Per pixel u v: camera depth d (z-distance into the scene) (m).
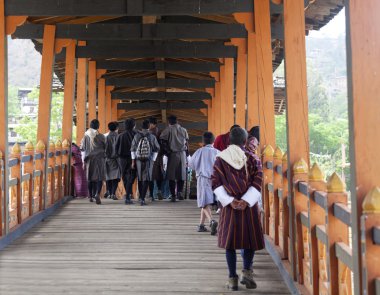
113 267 5.05
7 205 6.08
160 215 7.98
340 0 7.50
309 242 3.76
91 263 5.20
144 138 8.66
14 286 4.42
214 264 5.17
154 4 7.80
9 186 6.37
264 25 7.22
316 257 3.68
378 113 2.61
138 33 9.76
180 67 13.20
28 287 4.39
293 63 4.84
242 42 9.66
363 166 2.58
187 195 13.31
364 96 2.62
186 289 4.35
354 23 2.63
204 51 11.17
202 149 6.64
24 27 9.34
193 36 9.66
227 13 7.71
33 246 5.97
